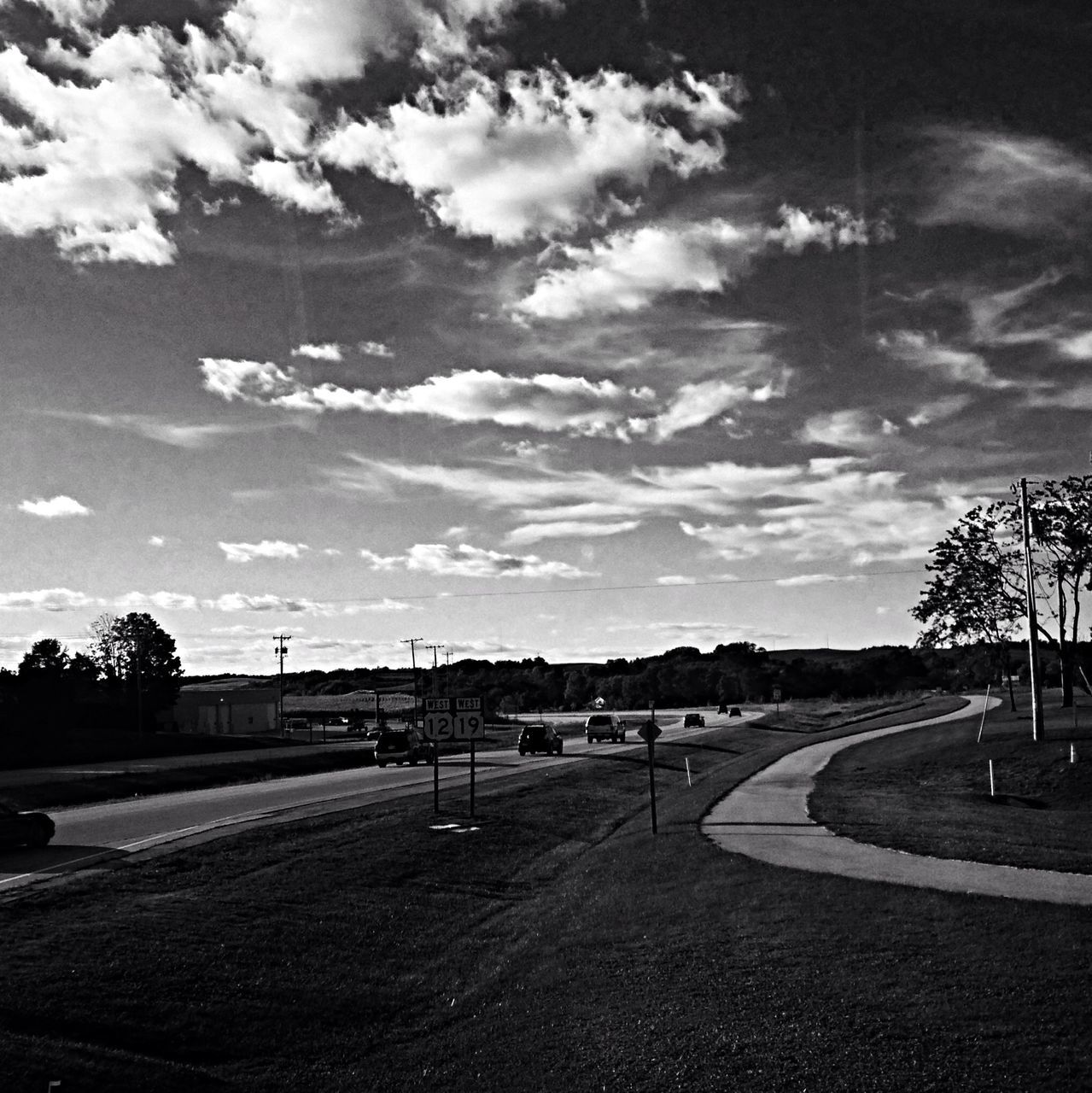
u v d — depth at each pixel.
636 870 22.03
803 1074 10.41
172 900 18.25
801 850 22.33
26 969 13.76
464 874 23.45
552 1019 13.27
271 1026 13.46
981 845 21.62
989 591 58.00
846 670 180.62
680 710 158.75
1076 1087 9.52
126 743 85.12
